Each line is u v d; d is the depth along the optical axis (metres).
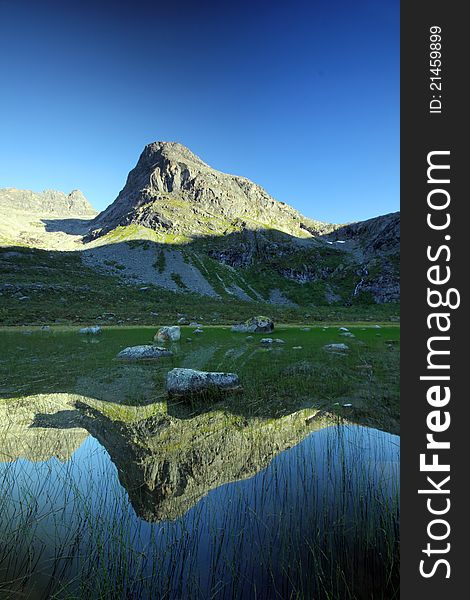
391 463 7.71
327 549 4.95
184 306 89.00
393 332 40.81
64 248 197.25
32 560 4.75
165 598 4.14
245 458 8.04
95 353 23.92
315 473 7.23
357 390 13.75
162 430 9.83
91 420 10.65
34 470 7.49
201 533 5.32
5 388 14.45
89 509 5.96
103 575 4.46
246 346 27.77
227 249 180.62
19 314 58.03
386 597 4.23
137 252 154.88
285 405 11.96
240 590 4.26
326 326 54.16
